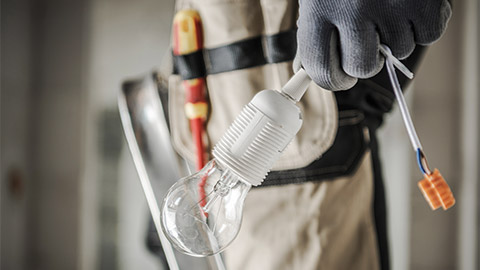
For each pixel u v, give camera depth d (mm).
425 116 1845
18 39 2152
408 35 393
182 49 671
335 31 393
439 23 386
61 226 2166
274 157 385
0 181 2064
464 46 1804
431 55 1835
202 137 678
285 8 633
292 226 663
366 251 696
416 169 1837
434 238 1827
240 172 378
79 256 2145
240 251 682
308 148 644
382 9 378
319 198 658
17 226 2131
